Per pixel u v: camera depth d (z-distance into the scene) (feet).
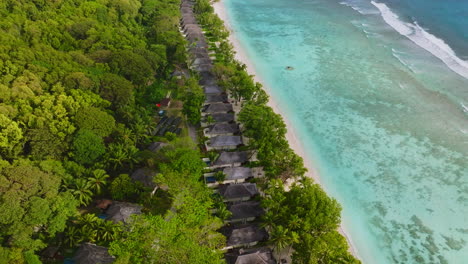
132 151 202.69
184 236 130.21
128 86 250.16
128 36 337.31
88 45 311.27
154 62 298.35
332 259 137.28
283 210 157.58
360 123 254.47
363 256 164.35
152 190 191.21
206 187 178.09
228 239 163.32
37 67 237.04
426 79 305.12
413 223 179.93
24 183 155.74
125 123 228.84
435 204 189.57
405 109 267.39
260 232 166.91
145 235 128.06
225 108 262.26
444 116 256.73
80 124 204.23
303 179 177.27
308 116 264.31
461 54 344.08
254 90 264.31
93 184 181.88
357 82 307.78
